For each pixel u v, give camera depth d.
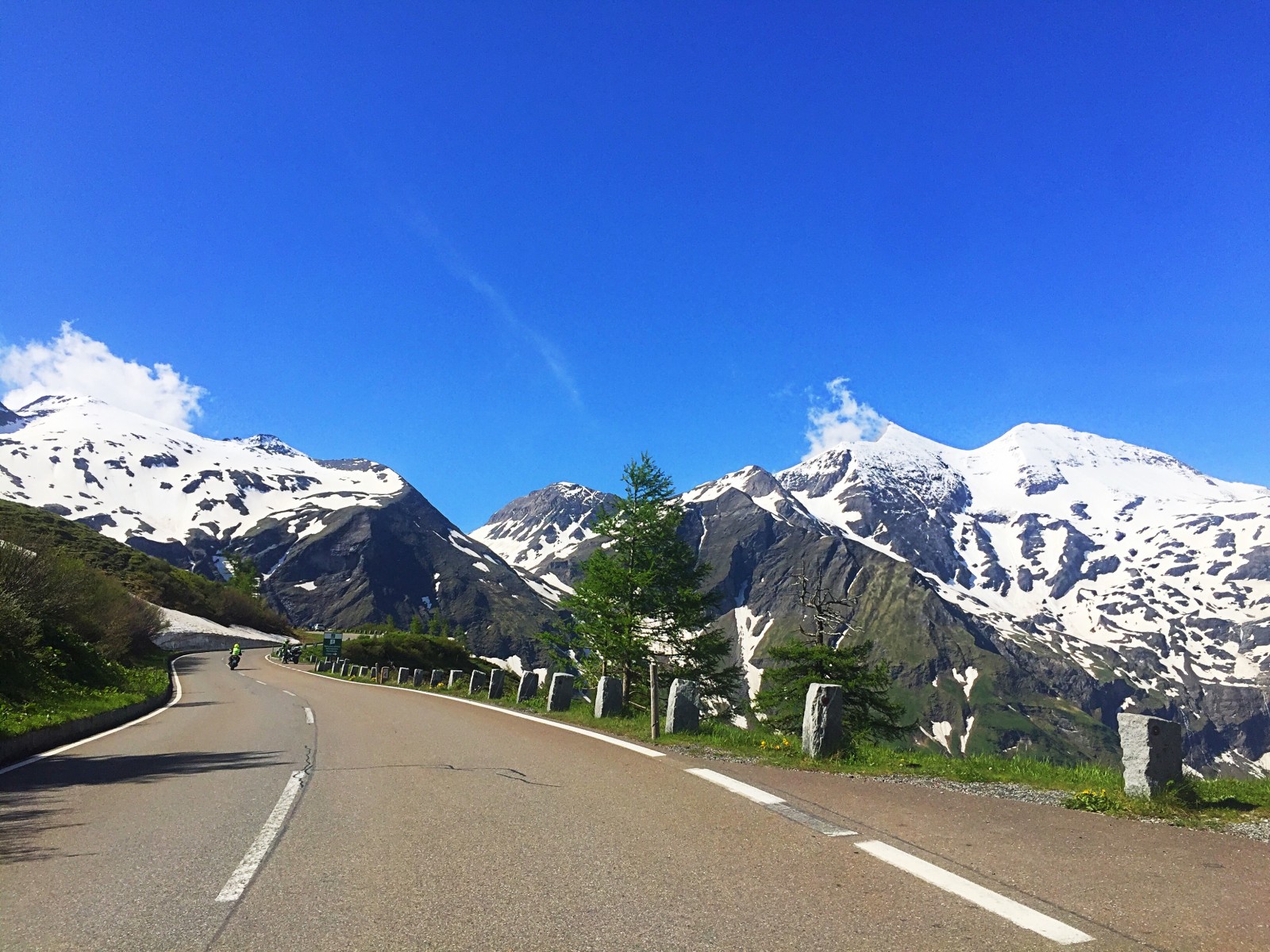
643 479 32.53
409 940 3.98
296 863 5.44
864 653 25.08
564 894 4.66
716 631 30.95
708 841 5.83
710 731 12.80
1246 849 5.54
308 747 11.93
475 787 8.20
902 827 6.19
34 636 19.22
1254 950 3.71
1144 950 3.71
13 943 4.02
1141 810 6.67
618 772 9.05
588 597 31.30
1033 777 8.72
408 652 76.94
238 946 3.95
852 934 3.94
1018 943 3.79
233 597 109.50
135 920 4.34
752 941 3.88
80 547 88.19
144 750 12.19
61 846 6.12
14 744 11.79
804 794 7.57
